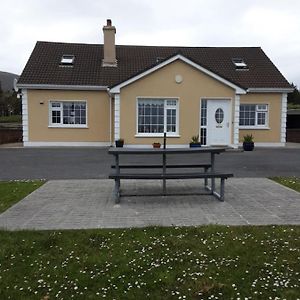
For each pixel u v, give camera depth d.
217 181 9.17
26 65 20.20
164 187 7.30
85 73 20.33
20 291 3.40
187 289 3.42
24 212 6.10
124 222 5.50
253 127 20.50
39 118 19.48
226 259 4.05
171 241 4.57
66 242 4.59
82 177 9.91
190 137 17.80
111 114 19.64
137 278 3.64
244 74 21.41
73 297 3.30
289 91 20.39
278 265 3.89
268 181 9.09
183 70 17.50
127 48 23.50
